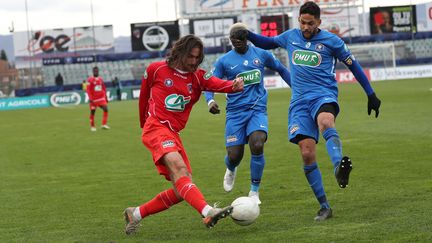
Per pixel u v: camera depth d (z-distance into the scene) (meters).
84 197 18.44
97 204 17.22
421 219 12.86
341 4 111.88
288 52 14.47
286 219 13.91
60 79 105.00
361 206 14.73
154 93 12.68
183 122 12.87
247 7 110.81
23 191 20.06
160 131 12.53
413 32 104.44
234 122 16.86
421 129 31.45
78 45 109.50
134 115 58.59
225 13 113.06
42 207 17.14
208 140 33.28
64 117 62.72
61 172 24.33
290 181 19.22
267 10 110.94
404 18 106.75
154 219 14.83
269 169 21.97
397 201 14.98
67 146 34.34
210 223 11.53
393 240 11.40
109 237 13.20
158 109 12.63
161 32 104.69
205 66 107.75
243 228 13.31
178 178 12.11
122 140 36.19
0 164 27.77
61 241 12.98
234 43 16.81
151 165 25.08
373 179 18.45
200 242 12.27
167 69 12.55
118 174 22.98
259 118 16.64
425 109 42.81
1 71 107.88
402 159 22.11
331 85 14.13
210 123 44.16
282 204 15.74
